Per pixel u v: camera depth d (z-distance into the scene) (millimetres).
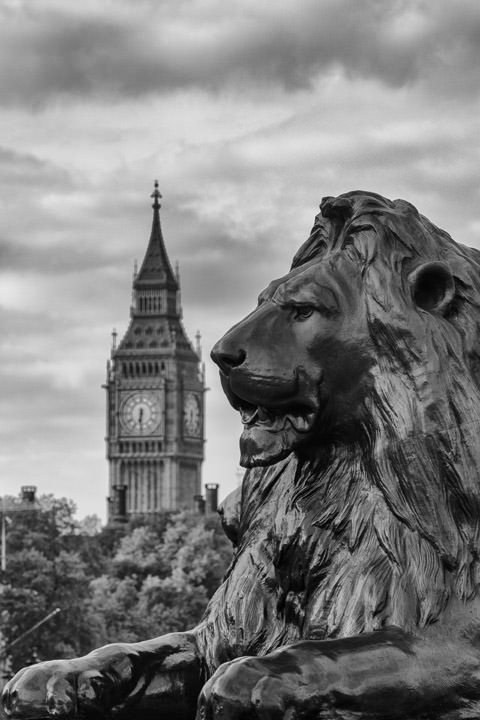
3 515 81812
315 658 4074
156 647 4715
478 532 4246
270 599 4621
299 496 4512
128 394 187000
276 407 4391
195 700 4727
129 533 133250
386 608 4270
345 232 4461
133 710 4621
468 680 4152
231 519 5145
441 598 4223
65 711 4453
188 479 187125
